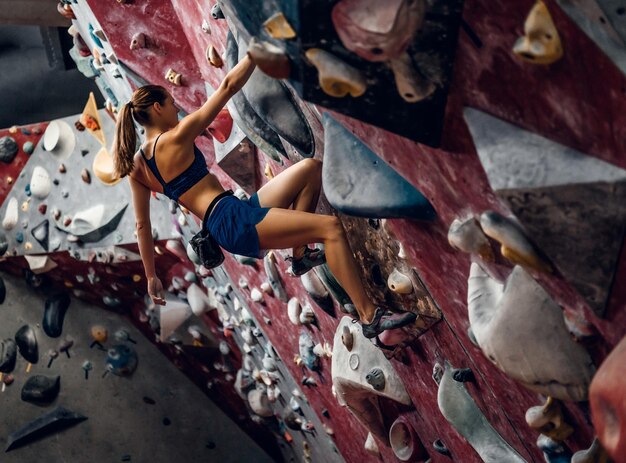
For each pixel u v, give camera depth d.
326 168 4.22
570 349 3.49
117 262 10.28
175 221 9.33
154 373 12.37
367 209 4.11
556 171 3.05
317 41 3.24
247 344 9.59
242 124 5.29
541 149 3.10
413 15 3.07
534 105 3.07
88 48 8.34
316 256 4.96
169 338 10.88
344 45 3.22
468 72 3.21
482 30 3.06
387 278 4.85
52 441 12.04
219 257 4.87
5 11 9.50
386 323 4.86
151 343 12.38
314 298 6.05
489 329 3.63
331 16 3.15
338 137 4.22
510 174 3.14
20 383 12.01
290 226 4.61
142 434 12.23
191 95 6.54
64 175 10.41
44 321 12.01
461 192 3.62
